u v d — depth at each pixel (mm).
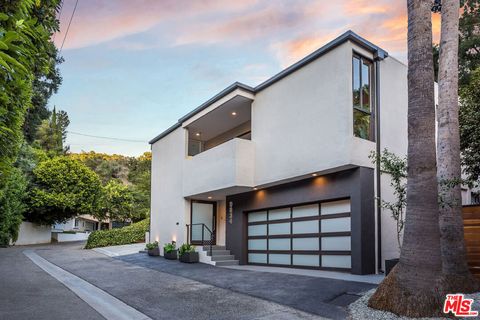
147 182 31188
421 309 5371
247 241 13547
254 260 13141
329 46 9922
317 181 10633
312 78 10484
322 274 9523
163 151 17828
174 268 12125
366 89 10234
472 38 18453
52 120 41125
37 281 9531
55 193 26250
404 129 11070
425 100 6090
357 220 9359
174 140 16781
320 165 9914
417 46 6258
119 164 39188
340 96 9570
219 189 12883
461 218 7117
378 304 5805
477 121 9422
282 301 6902
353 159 9219
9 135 3203
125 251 18141
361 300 6391
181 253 13977
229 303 6953
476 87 9828
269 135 11867
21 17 2697
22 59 2549
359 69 10117
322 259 10531
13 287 8586
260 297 7320
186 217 15375
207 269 11781
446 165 7438
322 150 9898
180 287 8672
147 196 30438
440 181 7023
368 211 9438
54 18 3994
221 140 16953
